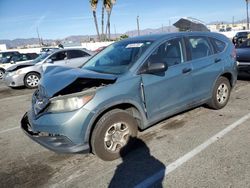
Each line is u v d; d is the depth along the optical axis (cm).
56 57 1189
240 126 502
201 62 527
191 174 357
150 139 470
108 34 4047
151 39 482
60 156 439
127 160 406
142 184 347
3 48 4494
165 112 468
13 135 554
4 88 1220
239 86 827
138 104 423
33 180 375
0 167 418
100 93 383
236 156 393
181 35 512
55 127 370
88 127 373
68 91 389
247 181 332
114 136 402
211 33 586
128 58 455
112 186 347
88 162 412
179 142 452
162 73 454
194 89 516
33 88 1155
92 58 536
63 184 359
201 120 545
